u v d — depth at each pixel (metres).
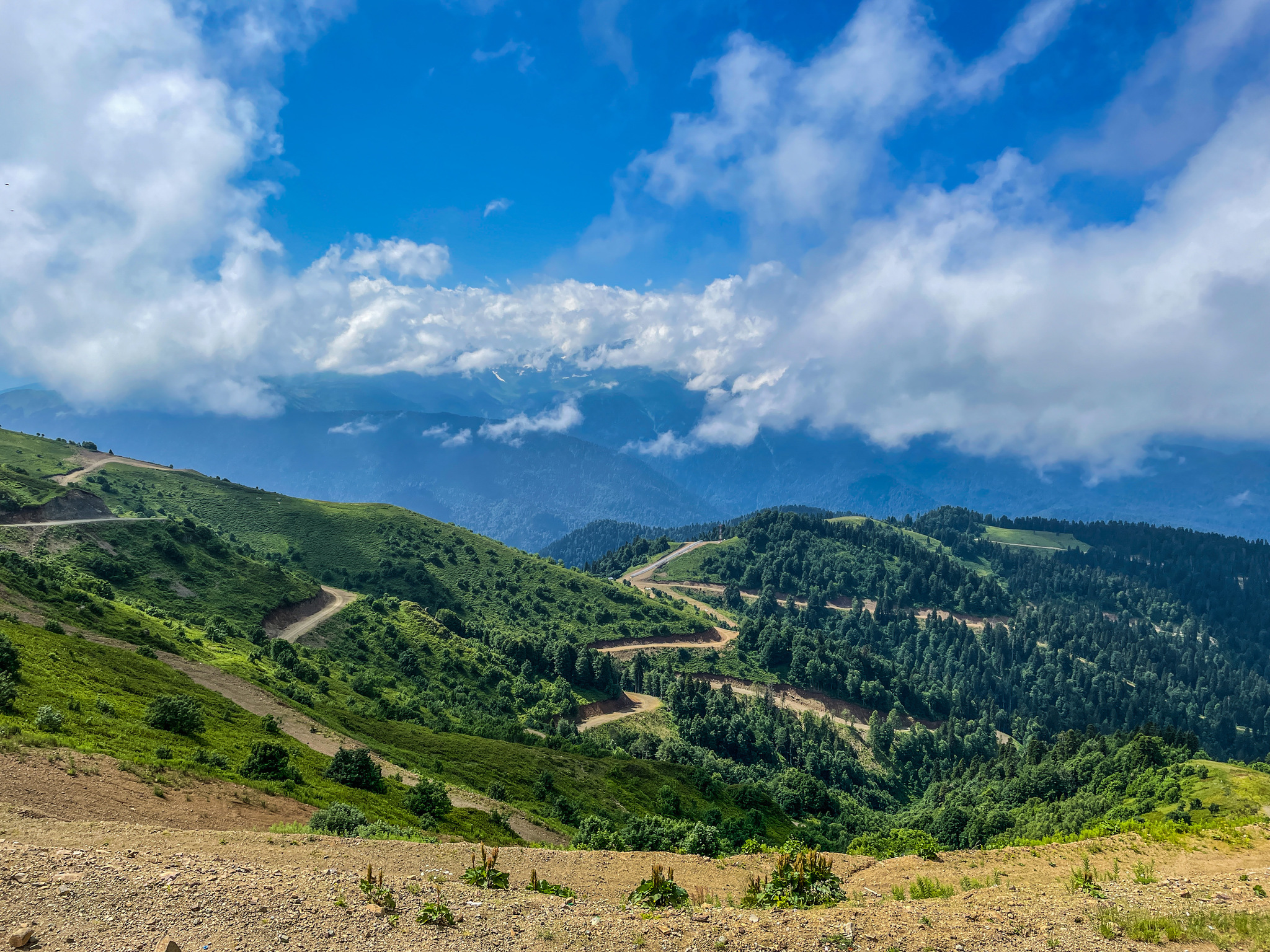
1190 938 15.73
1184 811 98.81
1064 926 16.81
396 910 15.94
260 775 50.22
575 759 106.94
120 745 45.91
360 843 31.88
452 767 87.44
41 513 150.62
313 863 27.03
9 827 26.81
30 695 49.12
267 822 39.16
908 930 16.16
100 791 35.06
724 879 31.98
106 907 14.70
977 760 193.12
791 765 185.88
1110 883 24.25
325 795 49.88
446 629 178.62
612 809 91.12
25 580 92.19
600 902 18.55
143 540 152.88
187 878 16.61
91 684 59.91
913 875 32.16
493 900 17.44
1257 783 102.38
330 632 152.75
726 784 114.56
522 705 161.38
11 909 14.16
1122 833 38.84
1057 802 125.00
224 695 80.75
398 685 141.62
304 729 79.38
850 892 24.02
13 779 32.78
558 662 191.38
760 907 20.33
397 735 97.31
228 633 131.38
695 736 180.50
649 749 155.12
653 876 19.83
